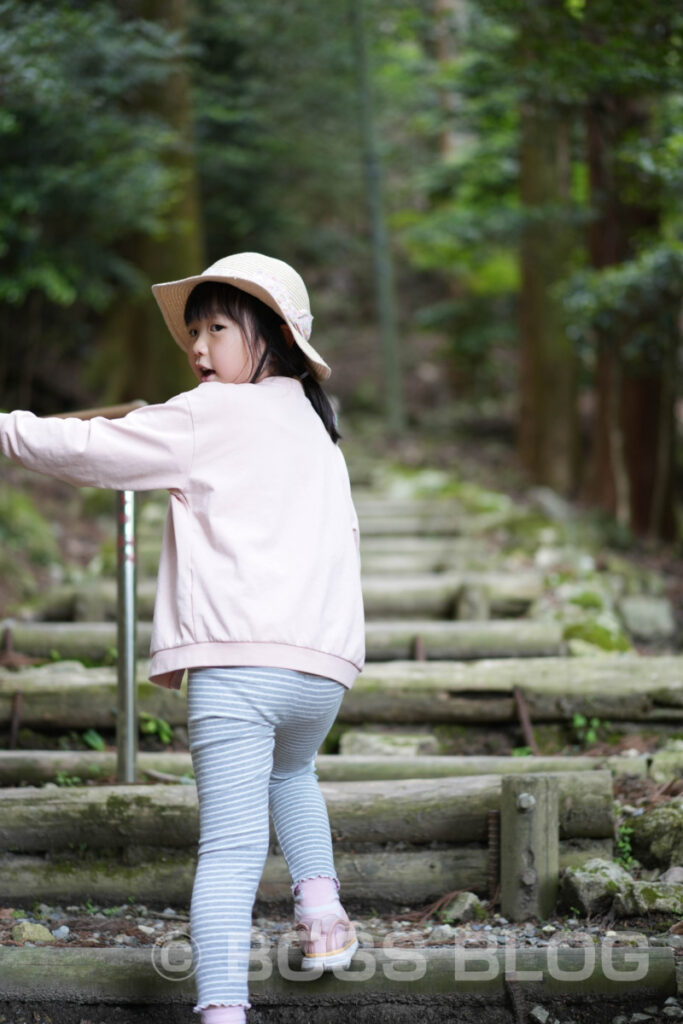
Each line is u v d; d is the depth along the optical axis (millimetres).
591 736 3496
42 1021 2020
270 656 1788
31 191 5379
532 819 2400
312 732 1937
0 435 1857
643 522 7746
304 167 12109
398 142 14523
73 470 1842
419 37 9562
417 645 4137
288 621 1806
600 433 8086
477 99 8719
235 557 1812
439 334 15398
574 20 4180
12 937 2230
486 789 2609
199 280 1960
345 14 9812
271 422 1900
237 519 1839
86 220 6266
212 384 1908
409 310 17016
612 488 7984
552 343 9242
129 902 2543
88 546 6012
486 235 9867
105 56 5012
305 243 13477
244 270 1975
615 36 4137
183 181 7715
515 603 4836
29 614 4605
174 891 2543
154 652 1847
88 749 3465
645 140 5762
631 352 7035
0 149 5285
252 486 1852
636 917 2289
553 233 9125
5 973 2043
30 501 6027
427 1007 2041
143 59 5305
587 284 7062
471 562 5504
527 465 9789
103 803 2576
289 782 2062
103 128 5512
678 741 3400
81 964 2061
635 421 7734
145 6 7164
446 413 12992
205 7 8641
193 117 8609
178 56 5742
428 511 6730
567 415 9305
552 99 6023
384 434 11664
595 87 4816
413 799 2600
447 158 13406
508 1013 2033
